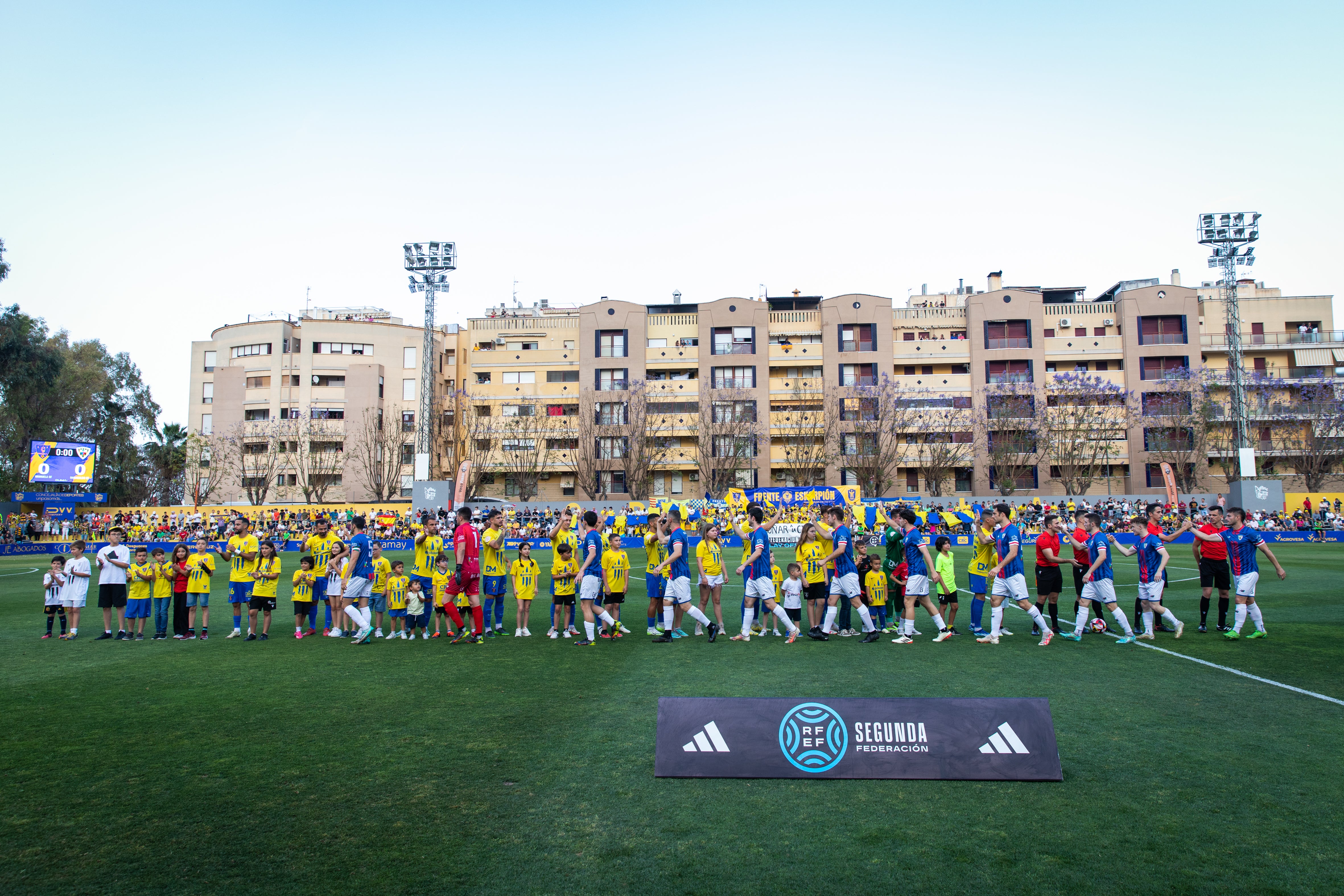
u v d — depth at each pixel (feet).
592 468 191.52
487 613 46.73
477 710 27.32
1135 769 20.75
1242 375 152.97
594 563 41.19
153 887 14.82
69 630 45.85
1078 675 32.09
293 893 14.57
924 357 195.31
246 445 199.31
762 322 196.95
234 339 205.26
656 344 200.75
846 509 42.39
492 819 17.92
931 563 40.63
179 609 45.73
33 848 16.55
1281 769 20.67
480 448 192.65
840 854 15.98
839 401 189.88
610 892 14.48
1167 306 191.93
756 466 192.03
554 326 205.46
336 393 202.90
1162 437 184.85
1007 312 194.18
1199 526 43.37
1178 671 32.73
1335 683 30.40
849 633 43.39
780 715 20.94
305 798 19.27
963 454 186.70
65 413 197.26
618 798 19.06
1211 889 14.39
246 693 30.50
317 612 59.77
